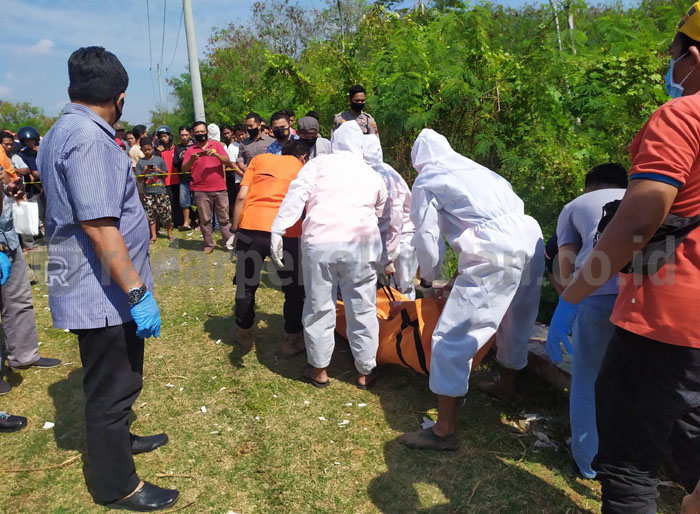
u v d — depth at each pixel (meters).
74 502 2.51
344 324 4.00
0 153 3.46
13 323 3.64
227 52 21.33
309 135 4.98
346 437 3.03
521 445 2.94
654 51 4.92
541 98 5.16
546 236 4.33
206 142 6.93
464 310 2.74
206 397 3.45
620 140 4.76
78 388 3.56
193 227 9.30
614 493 1.88
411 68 5.58
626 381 1.78
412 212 2.96
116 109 2.25
